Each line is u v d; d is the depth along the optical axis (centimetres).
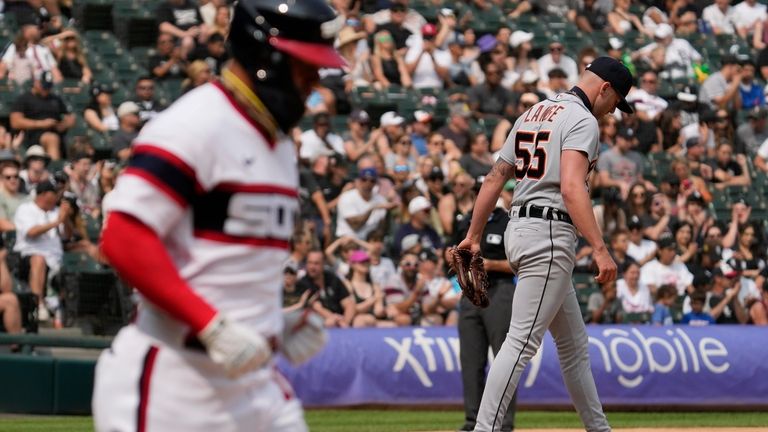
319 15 992
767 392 3612
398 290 4006
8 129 4669
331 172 4600
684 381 3559
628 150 5091
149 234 926
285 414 1042
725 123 5738
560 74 5578
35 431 3014
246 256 977
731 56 6291
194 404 971
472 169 4812
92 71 5241
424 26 5716
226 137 962
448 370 3434
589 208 1973
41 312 3816
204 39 5247
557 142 2033
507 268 2642
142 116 4725
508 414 2527
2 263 3628
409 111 5431
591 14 6506
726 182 5531
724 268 4344
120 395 973
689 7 6838
